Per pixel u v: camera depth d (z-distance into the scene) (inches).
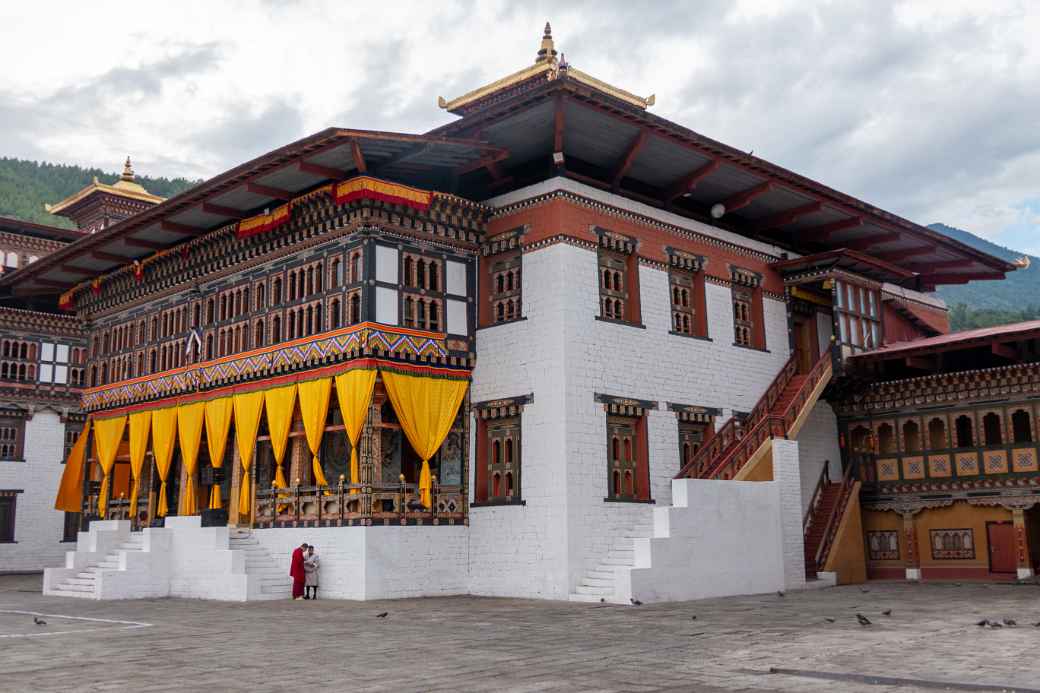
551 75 1176.2
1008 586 1010.1
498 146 968.3
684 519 879.7
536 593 895.1
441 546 937.5
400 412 917.2
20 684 424.2
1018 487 1086.4
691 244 1089.4
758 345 1157.7
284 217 991.0
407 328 938.1
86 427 1321.4
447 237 989.8
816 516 1176.8
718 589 901.8
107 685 419.8
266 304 1043.3
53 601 924.6
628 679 422.3
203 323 1135.0
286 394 979.9
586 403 926.4
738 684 406.3
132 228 1102.4
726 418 1082.7
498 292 1002.1
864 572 1166.3
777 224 1200.8
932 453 1169.4
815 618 678.5
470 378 997.2
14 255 1811.0
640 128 936.3
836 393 1229.7
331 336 936.3
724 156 1011.9
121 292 1300.4
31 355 1626.5
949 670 432.8
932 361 1163.3
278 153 897.5
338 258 957.2
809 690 389.1
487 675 437.1
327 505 924.6
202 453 1168.2
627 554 888.9
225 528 937.5
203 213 1052.5
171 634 618.2
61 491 1320.1
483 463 977.5
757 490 978.7
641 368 992.9
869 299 1240.2
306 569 892.0
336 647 543.5
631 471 971.3
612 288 995.3
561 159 930.7
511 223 996.6
